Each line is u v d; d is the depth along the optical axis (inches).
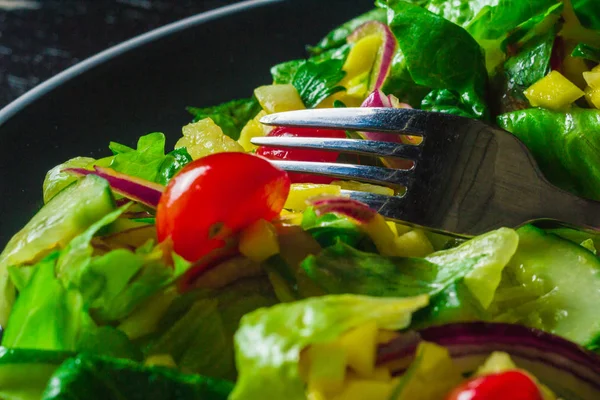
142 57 16.7
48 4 25.9
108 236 12.0
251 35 17.6
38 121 15.5
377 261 11.7
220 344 11.4
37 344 11.3
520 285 12.3
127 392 10.5
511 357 11.0
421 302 10.3
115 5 25.7
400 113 13.2
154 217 12.5
